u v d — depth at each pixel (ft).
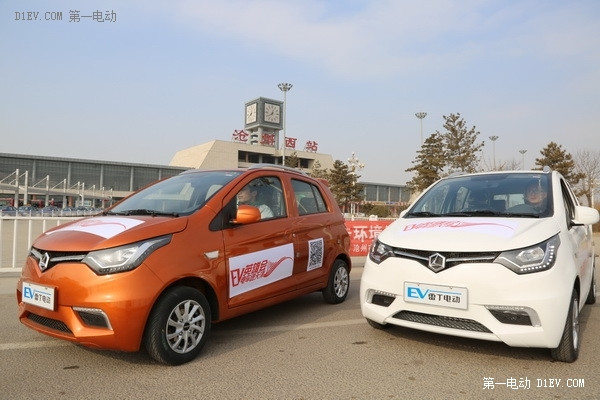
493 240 11.36
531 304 10.53
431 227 12.98
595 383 10.50
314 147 315.17
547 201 13.70
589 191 123.44
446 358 12.08
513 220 12.65
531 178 15.29
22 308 11.68
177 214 12.48
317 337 13.98
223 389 9.97
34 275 11.22
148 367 11.20
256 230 14.19
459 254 11.38
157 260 10.95
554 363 11.73
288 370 11.17
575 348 11.76
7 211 118.62
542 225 12.10
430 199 16.10
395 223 14.61
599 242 62.28
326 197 19.21
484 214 13.82
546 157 117.80
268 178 15.96
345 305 18.69
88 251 10.62
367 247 38.34
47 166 227.40
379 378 10.71
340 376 10.80
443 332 11.44
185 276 11.45
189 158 286.46
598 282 26.50
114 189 243.81
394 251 12.57
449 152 106.63
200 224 12.41
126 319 10.29
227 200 13.55
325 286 17.99
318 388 10.09
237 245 13.24
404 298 11.97
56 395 9.55
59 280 10.64
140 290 10.48
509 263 10.87
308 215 17.34
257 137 314.76
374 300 13.00
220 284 12.54
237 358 12.01
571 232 13.12
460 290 11.08
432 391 10.01
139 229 11.15
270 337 13.98
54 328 11.10
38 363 11.39
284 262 15.28
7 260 31.86
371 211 138.31
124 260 10.53
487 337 10.85
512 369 11.32
